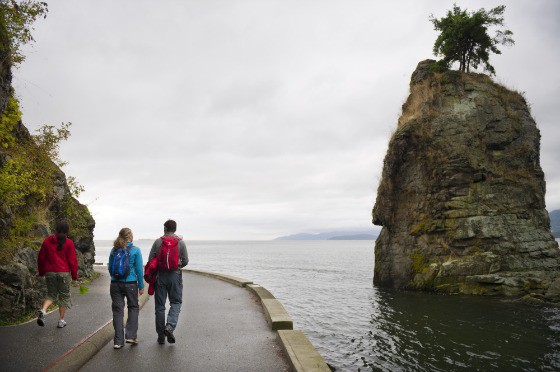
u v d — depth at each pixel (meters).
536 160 31.06
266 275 47.62
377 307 22.83
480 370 11.66
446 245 28.31
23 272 8.84
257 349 6.73
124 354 6.36
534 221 28.47
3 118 11.25
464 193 28.75
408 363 12.46
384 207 32.88
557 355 13.01
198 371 5.60
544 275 25.31
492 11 34.78
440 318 19.09
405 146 31.64
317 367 5.38
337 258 97.25
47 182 14.84
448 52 35.78
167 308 10.87
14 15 9.64
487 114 30.92
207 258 103.19
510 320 18.44
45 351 6.00
